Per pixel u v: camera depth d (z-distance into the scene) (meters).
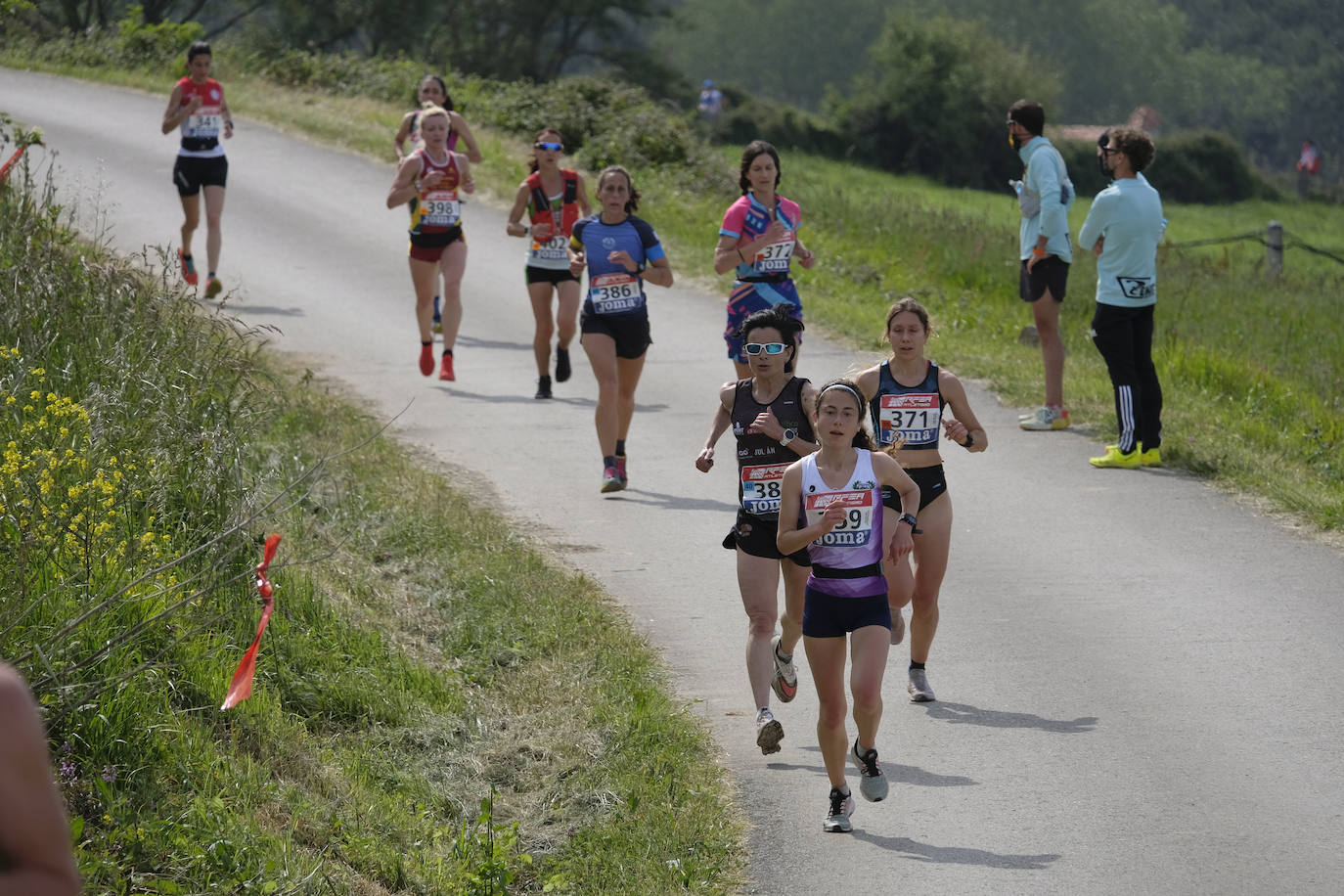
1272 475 38.25
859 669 20.28
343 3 196.88
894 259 70.62
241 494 26.20
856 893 18.95
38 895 8.03
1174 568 31.94
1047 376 43.22
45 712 17.97
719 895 18.92
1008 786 21.98
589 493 36.41
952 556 32.88
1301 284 85.19
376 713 22.77
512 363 49.47
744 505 23.92
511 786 21.80
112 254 39.12
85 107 92.38
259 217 69.38
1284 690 25.50
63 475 22.97
